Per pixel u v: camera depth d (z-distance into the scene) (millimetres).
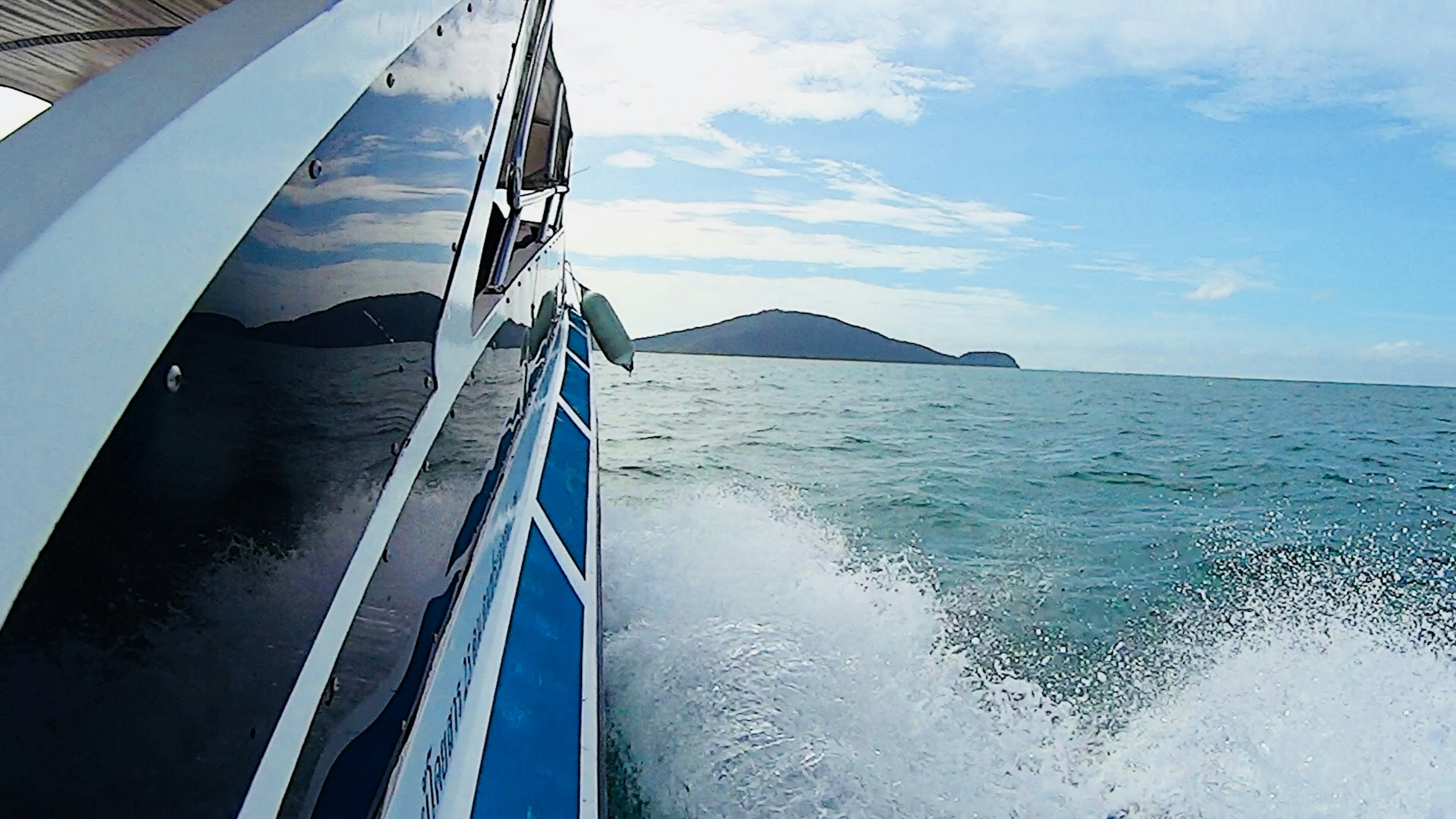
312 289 1262
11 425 692
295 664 1273
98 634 835
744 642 4516
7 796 747
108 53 1977
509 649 2658
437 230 1880
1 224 721
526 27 2689
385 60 1474
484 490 2771
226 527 1057
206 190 946
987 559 7953
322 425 1335
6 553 694
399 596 1776
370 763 1596
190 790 1013
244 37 1103
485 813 2016
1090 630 5973
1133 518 10320
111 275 800
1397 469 16062
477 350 2533
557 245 6078
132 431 854
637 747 3529
